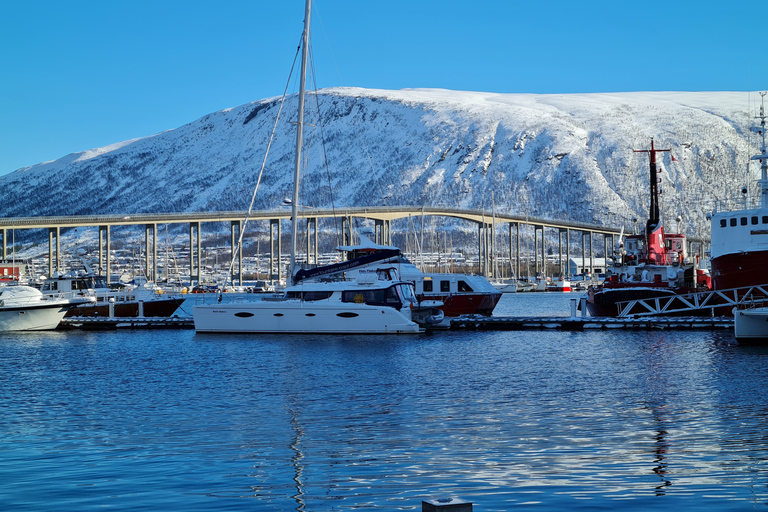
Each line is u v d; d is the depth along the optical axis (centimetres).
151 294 8138
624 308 6912
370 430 2512
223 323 6147
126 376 3869
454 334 6034
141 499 1828
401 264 7019
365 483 1936
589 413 2753
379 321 5878
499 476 1978
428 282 6950
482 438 2386
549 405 2922
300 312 5956
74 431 2541
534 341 5456
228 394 3253
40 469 2089
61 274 7831
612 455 2161
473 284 6931
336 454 2212
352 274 6272
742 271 6191
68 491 1892
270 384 3516
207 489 1902
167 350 5103
